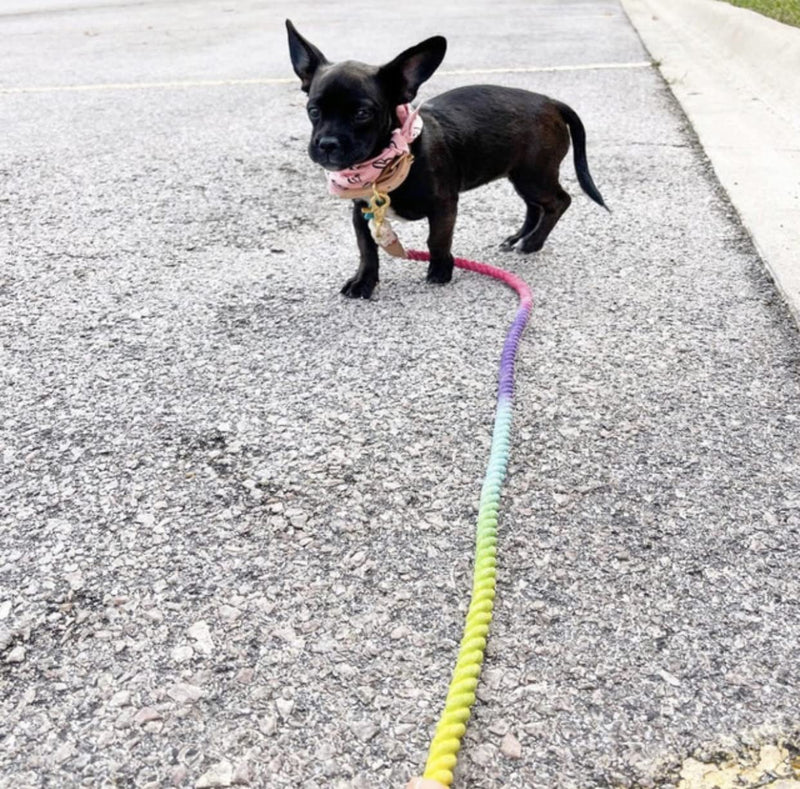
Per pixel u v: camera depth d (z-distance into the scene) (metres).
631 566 0.47
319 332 0.72
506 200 1.03
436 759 0.36
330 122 0.71
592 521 0.50
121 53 2.09
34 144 1.30
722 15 1.99
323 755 0.37
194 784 0.36
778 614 0.43
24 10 3.04
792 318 0.71
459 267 0.84
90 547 0.49
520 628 0.43
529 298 0.75
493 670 0.41
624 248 0.86
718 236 0.88
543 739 0.38
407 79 0.73
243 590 0.46
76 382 0.66
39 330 0.74
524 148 0.82
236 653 0.42
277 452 0.57
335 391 0.63
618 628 0.43
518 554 0.48
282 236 0.93
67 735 0.38
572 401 0.61
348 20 2.53
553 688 0.40
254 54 2.01
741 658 0.41
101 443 0.58
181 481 0.54
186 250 0.90
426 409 0.61
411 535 0.49
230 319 0.75
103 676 0.41
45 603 0.45
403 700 0.40
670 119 1.31
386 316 0.75
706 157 1.12
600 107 1.39
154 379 0.66
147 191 1.08
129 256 0.89
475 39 2.11
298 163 1.17
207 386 0.65
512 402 0.61
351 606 0.45
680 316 0.72
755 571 0.46
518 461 0.55
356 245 0.90
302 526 0.50
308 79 0.77
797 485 0.52
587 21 2.39
